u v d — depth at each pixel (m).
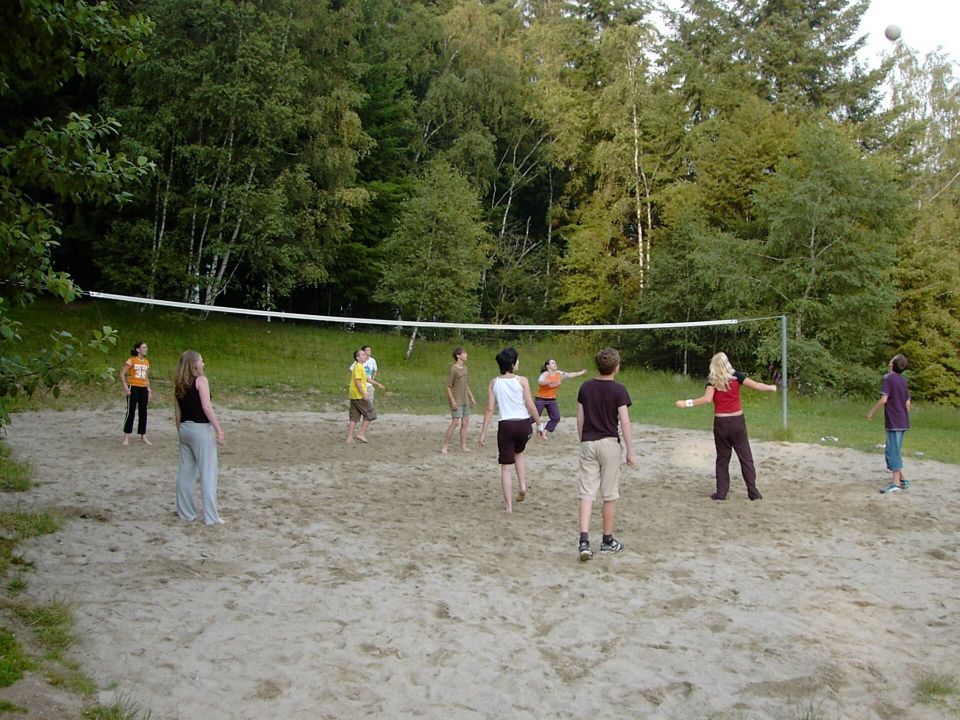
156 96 22.88
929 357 28.62
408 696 3.66
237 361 22.45
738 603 5.04
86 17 4.73
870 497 8.68
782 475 10.05
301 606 4.79
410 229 28.81
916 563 6.05
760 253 25.58
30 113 24.09
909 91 34.97
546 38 36.84
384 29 34.78
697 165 31.69
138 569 5.36
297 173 24.91
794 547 6.48
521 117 36.31
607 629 4.53
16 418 13.45
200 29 23.17
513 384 7.58
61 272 4.80
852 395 24.81
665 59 36.81
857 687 3.84
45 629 4.12
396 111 33.47
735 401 8.44
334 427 14.13
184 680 3.70
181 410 6.71
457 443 12.46
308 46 26.56
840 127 27.00
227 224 24.17
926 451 12.64
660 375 27.03
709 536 6.82
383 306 34.56
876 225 24.98
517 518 7.38
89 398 16.28
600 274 32.38
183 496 6.85
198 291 25.36
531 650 4.21
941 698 3.71
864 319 24.41
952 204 32.28
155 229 24.19
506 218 37.47
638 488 9.02
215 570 5.44
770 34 35.25
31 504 7.10
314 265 26.34
